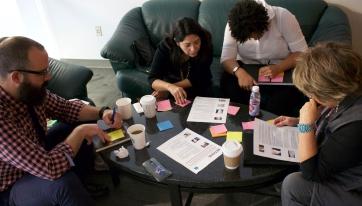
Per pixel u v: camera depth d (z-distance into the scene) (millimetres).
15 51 1262
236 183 1235
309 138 1192
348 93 1067
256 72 2031
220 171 1281
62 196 1354
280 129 1480
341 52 1068
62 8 3596
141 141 1424
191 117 1642
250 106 1600
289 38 2068
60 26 3742
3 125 1271
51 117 1750
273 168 1277
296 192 1295
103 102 3027
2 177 1378
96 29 3607
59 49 3936
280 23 2043
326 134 1174
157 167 1323
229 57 2166
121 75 2559
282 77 1930
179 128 1566
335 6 2514
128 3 3301
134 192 1949
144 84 2422
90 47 3773
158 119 1659
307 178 1195
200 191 1303
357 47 2742
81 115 1741
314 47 1164
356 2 2539
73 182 1381
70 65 2328
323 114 1275
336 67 1035
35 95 1376
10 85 1323
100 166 2074
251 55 2186
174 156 1381
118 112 1670
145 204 1859
